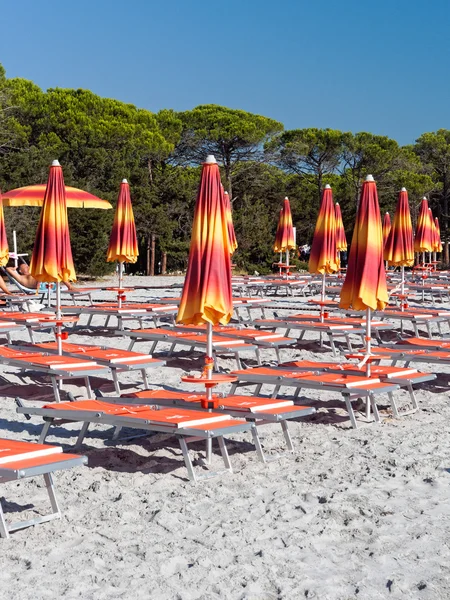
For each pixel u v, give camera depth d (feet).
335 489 16.49
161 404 19.99
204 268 18.04
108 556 12.78
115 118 111.45
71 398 24.40
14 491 16.30
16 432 21.12
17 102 103.35
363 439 20.92
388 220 68.28
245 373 24.20
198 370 31.09
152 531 14.01
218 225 18.17
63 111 106.11
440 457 18.98
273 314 51.37
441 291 59.62
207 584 11.69
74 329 42.11
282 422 19.84
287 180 143.02
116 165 102.58
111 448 19.69
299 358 34.71
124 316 40.01
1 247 34.04
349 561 12.67
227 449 20.01
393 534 13.92
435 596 11.32
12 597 11.16
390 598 11.28
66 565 12.35
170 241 107.96
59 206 26.30
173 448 19.93
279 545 13.37
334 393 27.63
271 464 18.60
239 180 130.72
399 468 18.08
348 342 36.32
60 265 26.11
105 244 93.25
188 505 15.34
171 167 119.24
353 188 136.56
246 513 15.01
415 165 142.72
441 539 13.66
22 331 40.98
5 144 92.63
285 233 64.69
